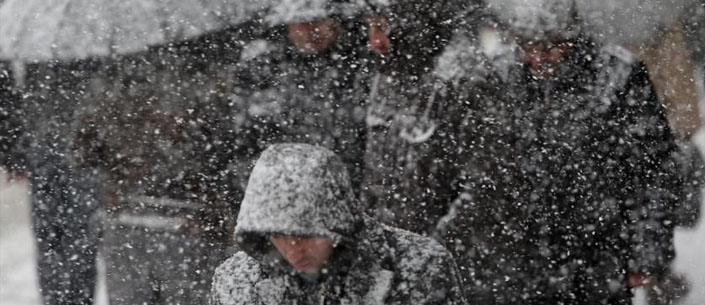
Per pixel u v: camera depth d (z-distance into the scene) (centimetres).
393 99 830
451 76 812
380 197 830
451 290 584
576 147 791
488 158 802
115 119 905
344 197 562
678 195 805
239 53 872
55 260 952
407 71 822
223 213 895
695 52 960
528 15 780
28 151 926
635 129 790
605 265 802
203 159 891
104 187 916
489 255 809
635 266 801
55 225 939
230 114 877
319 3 846
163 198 902
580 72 790
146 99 892
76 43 906
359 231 570
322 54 855
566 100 791
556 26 776
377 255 578
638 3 952
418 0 823
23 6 939
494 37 802
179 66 886
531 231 802
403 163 822
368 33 841
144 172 904
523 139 795
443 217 816
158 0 898
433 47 822
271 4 868
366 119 844
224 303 587
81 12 915
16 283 1088
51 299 961
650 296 879
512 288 809
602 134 790
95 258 944
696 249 883
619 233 796
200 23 884
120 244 919
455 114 809
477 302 812
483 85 802
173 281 911
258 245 568
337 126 846
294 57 859
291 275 575
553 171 793
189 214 900
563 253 801
